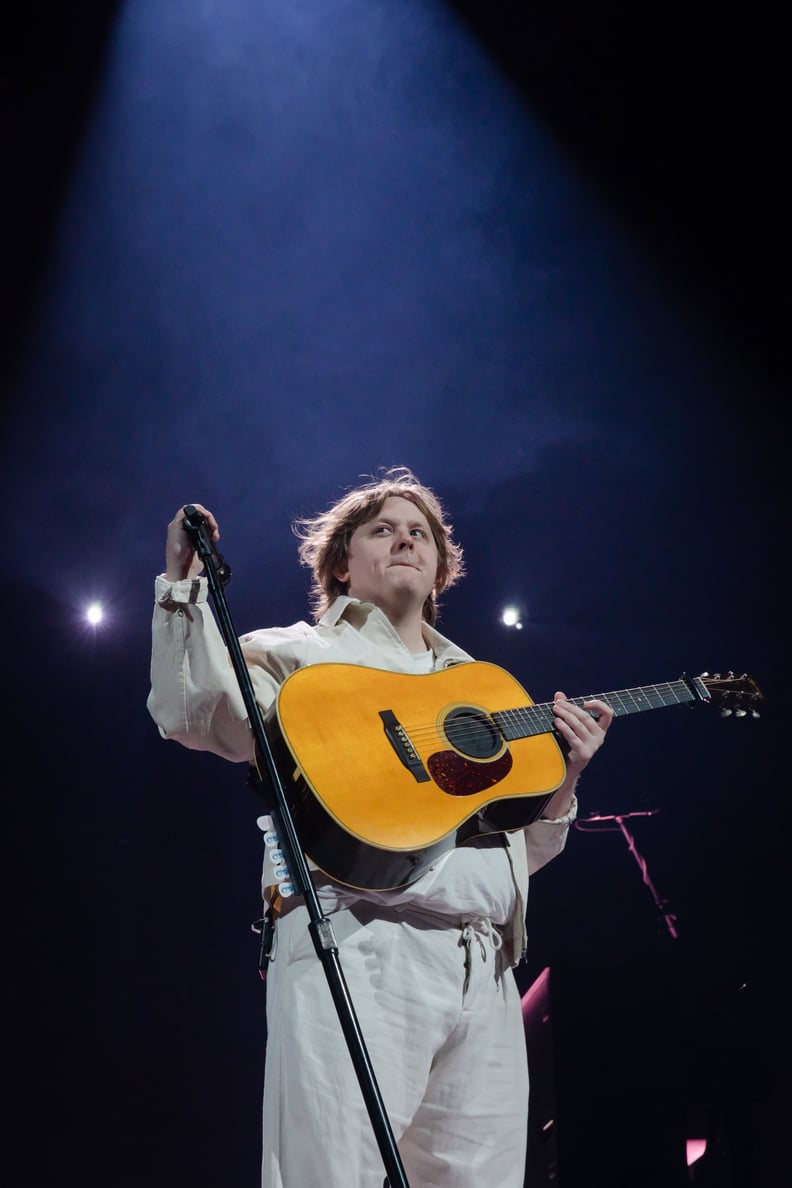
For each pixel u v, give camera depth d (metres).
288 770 2.17
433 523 2.96
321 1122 1.96
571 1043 3.87
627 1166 3.70
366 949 2.11
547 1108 3.92
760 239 7.96
